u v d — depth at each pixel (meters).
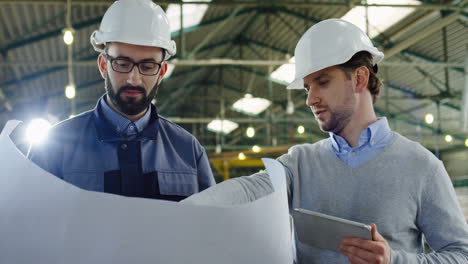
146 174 1.10
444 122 11.52
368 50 0.98
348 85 0.96
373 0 7.04
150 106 1.17
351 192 0.96
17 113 8.46
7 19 5.86
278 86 11.59
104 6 6.25
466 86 6.68
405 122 12.03
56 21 6.27
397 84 10.37
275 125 14.32
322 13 8.23
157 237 0.35
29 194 0.36
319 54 0.95
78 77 8.49
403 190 0.93
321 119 0.98
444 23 6.61
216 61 6.71
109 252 0.35
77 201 0.35
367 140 0.97
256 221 0.38
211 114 14.57
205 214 0.36
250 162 12.72
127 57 0.99
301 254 0.97
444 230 0.91
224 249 0.37
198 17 7.52
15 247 0.36
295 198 1.01
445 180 0.95
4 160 0.37
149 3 1.03
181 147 1.21
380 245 0.71
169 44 1.03
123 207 0.35
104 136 1.08
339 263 0.91
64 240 0.35
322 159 1.03
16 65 6.55
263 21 9.09
